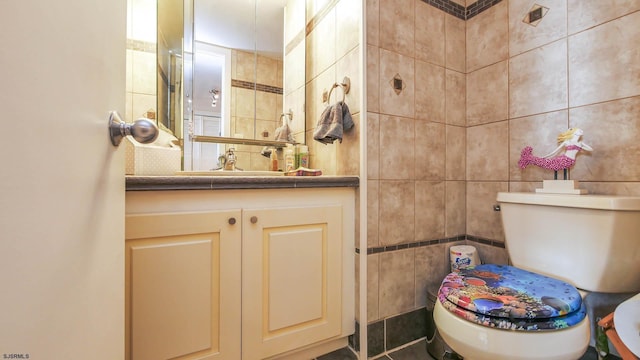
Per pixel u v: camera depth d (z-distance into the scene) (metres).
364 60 1.19
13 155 0.24
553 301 0.73
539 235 1.00
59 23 0.31
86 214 0.38
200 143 1.48
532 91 1.22
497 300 0.74
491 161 1.38
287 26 1.69
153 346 0.82
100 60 0.42
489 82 1.39
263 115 1.62
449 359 1.14
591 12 1.05
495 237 1.36
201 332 0.89
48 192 0.29
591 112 1.05
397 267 1.27
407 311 1.29
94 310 0.41
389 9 1.26
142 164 0.98
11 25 0.23
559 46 1.14
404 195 1.29
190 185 0.85
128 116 1.31
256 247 0.97
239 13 1.58
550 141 1.16
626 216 0.83
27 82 0.26
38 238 0.28
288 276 1.03
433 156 1.38
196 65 1.47
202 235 0.89
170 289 0.84
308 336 1.08
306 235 1.07
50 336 0.30
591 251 0.87
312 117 1.58
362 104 1.19
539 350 0.66
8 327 0.23
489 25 1.39
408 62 1.31
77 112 0.35
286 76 1.69
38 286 0.28
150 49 1.36
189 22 1.46
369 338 1.19
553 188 1.05
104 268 0.45
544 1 1.19
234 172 1.27
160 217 0.83
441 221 1.40
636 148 0.95
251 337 0.97
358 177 1.19
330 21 1.42
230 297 0.93
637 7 0.95
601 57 1.03
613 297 1.02
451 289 0.83
